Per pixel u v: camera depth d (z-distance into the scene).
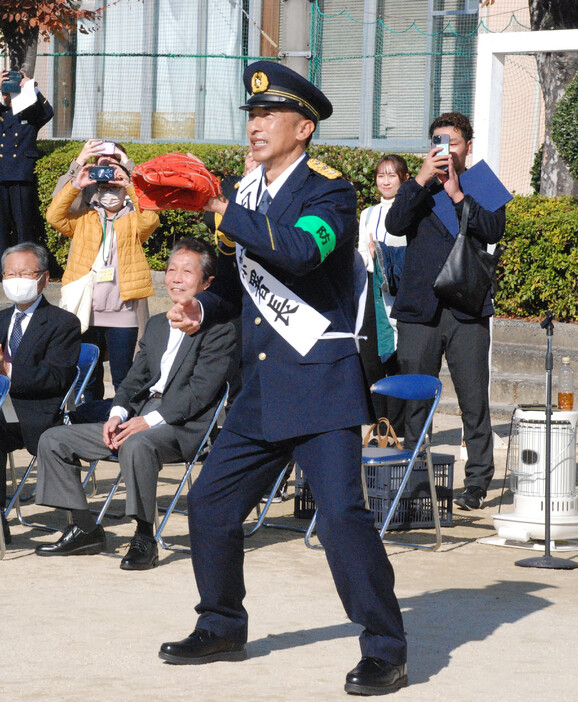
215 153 16.84
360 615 4.77
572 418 7.84
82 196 10.34
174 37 21.30
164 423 7.41
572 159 14.73
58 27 17.39
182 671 5.11
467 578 6.93
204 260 7.46
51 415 7.84
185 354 7.50
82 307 10.16
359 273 4.92
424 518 8.42
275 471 5.07
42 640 5.59
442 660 5.32
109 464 10.95
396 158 10.08
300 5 11.86
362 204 15.96
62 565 7.23
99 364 10.38
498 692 4.89
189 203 4.43
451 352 8.65
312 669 5.16
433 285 8.38
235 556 5.12
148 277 10.34
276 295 4.73
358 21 18.61
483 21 18.92
